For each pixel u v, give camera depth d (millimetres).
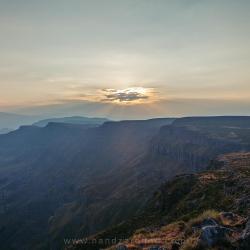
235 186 58625
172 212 59812
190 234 25766
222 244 20000
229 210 40438
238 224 24312
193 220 29219
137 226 64750
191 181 79625
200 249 20172
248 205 38938
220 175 79062
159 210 73938
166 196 77625
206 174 84750
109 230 67562
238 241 19969
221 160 117188
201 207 51125
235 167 91188
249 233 20078
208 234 20891
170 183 88625
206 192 61844
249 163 99375
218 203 48000
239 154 141500
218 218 27641
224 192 56312
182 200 65312
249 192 49156
